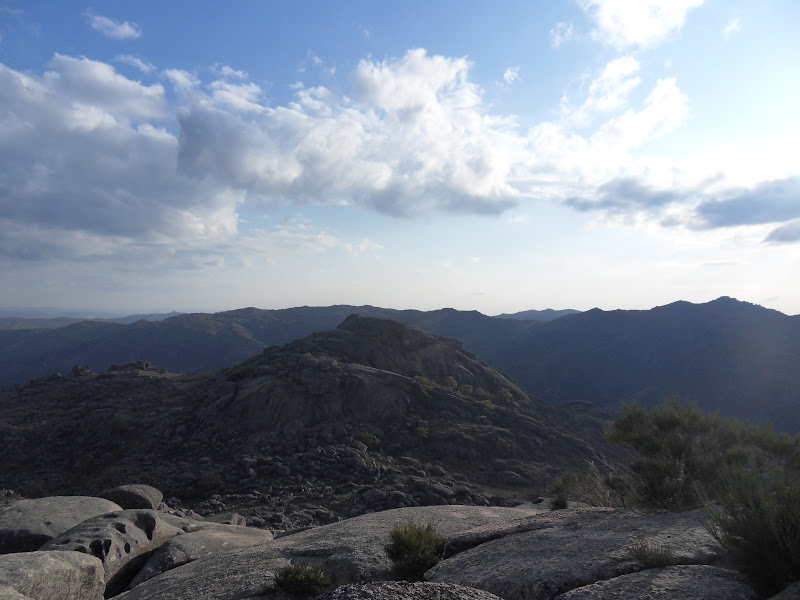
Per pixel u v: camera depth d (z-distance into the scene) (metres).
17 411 66.06
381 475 47.34
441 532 12.51
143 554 13.42
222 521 25.41
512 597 6.51
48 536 13.60
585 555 7.21
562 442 66.88
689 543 7.00
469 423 66.81
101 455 54.22
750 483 6.17
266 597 8.88
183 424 60.00
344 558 10.50
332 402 63.47
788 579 5.24
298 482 44.38
